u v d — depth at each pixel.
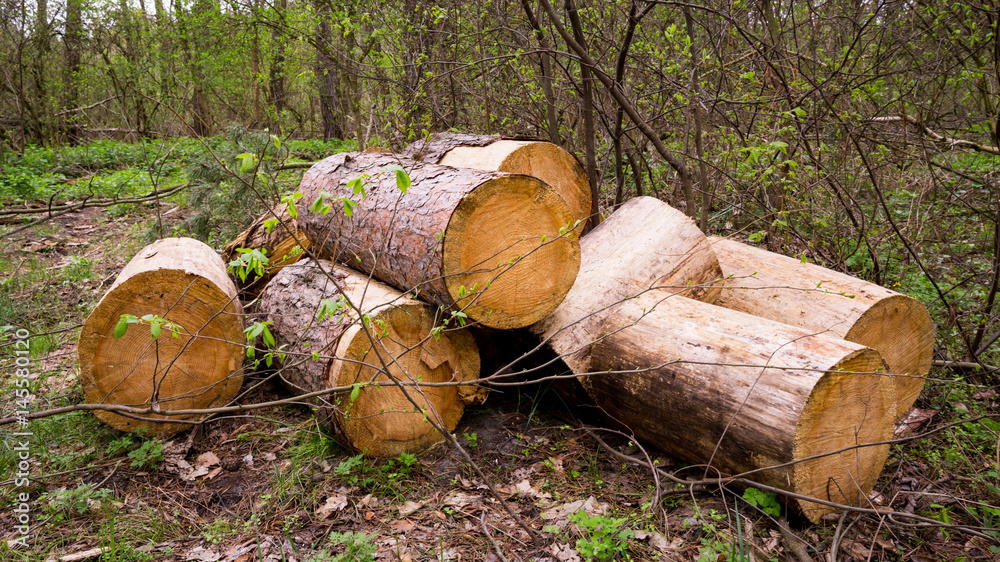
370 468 2.79
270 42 8.41
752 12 4.98
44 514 2.51
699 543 2.31
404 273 2.92
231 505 2.62
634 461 2.72
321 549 2.33
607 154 5.17
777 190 4.34
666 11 5.38
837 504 2.27
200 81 12.55
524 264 2.86
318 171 3.69
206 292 3.04
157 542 2.39
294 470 2.78
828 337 2.44
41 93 13.62
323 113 11.99
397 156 3.60
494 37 5.12
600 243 3.44
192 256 3.38
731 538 2.30
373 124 6.93
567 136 5.38
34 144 13.06
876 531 2.31
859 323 2.91
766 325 2.59
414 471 2.83
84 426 3.15
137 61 13.03
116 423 2.97
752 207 4.48
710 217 5.13
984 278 4.18
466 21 5.33
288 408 3.35
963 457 2.80
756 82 4.41
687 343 2.63
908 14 4.73
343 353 2.72
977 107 5.25
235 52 12.18
